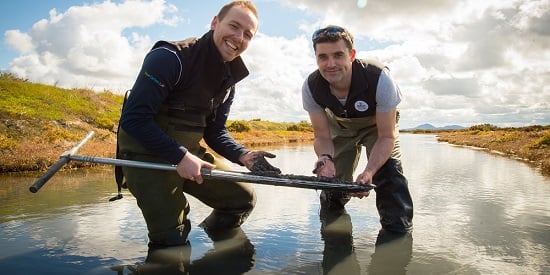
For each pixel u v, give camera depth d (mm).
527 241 2779
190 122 2896
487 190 4859
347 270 2260
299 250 2639
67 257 2490
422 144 19406
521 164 8211
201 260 2449
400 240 2838
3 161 7078
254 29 2836
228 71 2920
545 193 4637
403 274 2191
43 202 4148
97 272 2242
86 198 4359
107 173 6750
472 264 2338
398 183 3186
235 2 2750
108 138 11938
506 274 2178
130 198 4367
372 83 3031
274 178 2787
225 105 3309
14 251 2604
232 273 2229
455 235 2947
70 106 14102
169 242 2756
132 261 2432
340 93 3209
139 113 2570
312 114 3441
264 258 2477
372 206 4047
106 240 2859
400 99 3102
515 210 3734
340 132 3852
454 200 4234
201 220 3484
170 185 2781
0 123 10055
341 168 4047
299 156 10461
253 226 3281
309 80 3328
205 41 2742
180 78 2707
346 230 3141
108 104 16922
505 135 19672
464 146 17016
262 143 19453
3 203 4074
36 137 9805
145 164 2641
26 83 14820
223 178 2719
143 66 2641
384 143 3156
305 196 4578
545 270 2236
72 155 2707
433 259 2434
